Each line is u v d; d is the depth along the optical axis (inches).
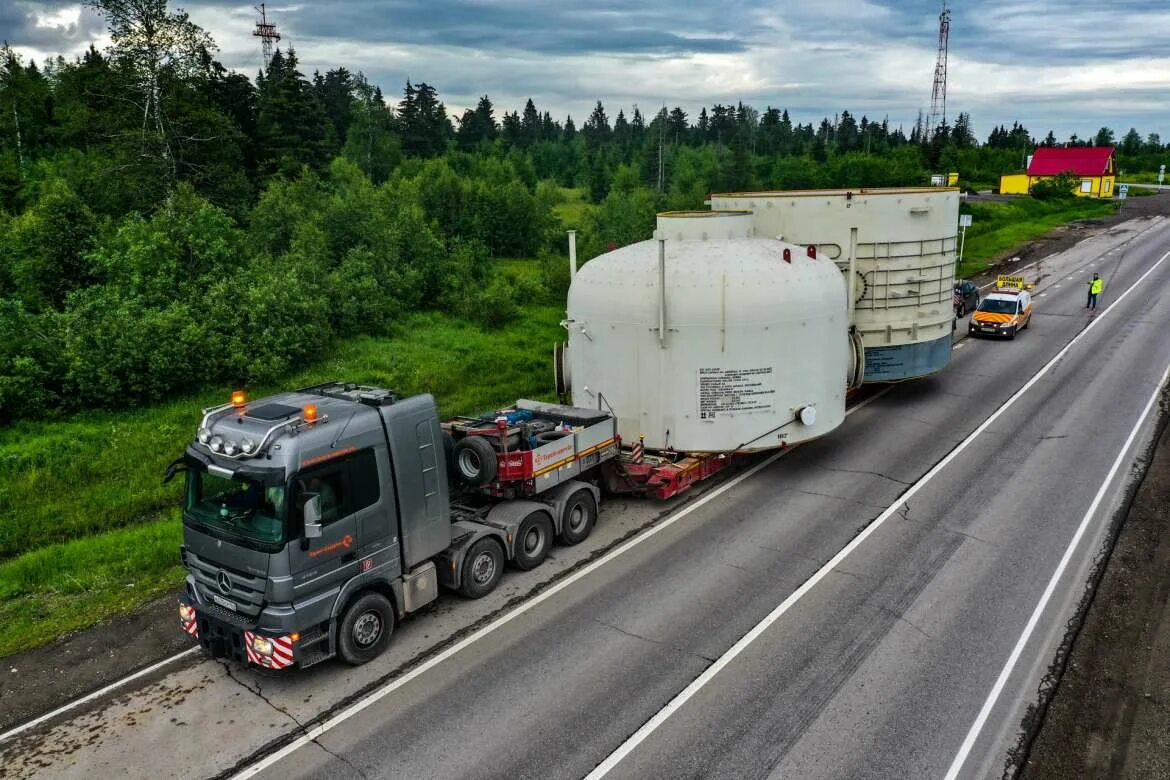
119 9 1254.9
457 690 337.7
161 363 732.0
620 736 306.0
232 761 299.6
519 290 1275.8
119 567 459.5
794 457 620.7
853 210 652.7
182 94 1349.7
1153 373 825.5
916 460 605.3
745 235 573.0
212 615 338.6
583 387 555.8
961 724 309.6
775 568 440.5
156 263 892.0
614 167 3727.9
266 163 1903.3
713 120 5831.7
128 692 345.7
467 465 436.8
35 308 876.0
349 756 299.7
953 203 701.3
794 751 295.9
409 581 373.4
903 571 433.4
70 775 294.8
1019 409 726.5
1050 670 343.0
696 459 525.7
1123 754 293.1
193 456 344.8
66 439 641.0
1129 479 553.0
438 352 936.9
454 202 1952.5
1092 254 1683.1
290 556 319.9
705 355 505.7
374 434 351.6
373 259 1165.7
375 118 2864.2
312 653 336.2
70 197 972.6
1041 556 446.9
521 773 287.9
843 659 353.4
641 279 518.0
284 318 847.1
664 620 389.1
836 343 545.0
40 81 2336.4
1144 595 403.2
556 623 388.8
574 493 471.5
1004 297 1045.2
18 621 406.9
